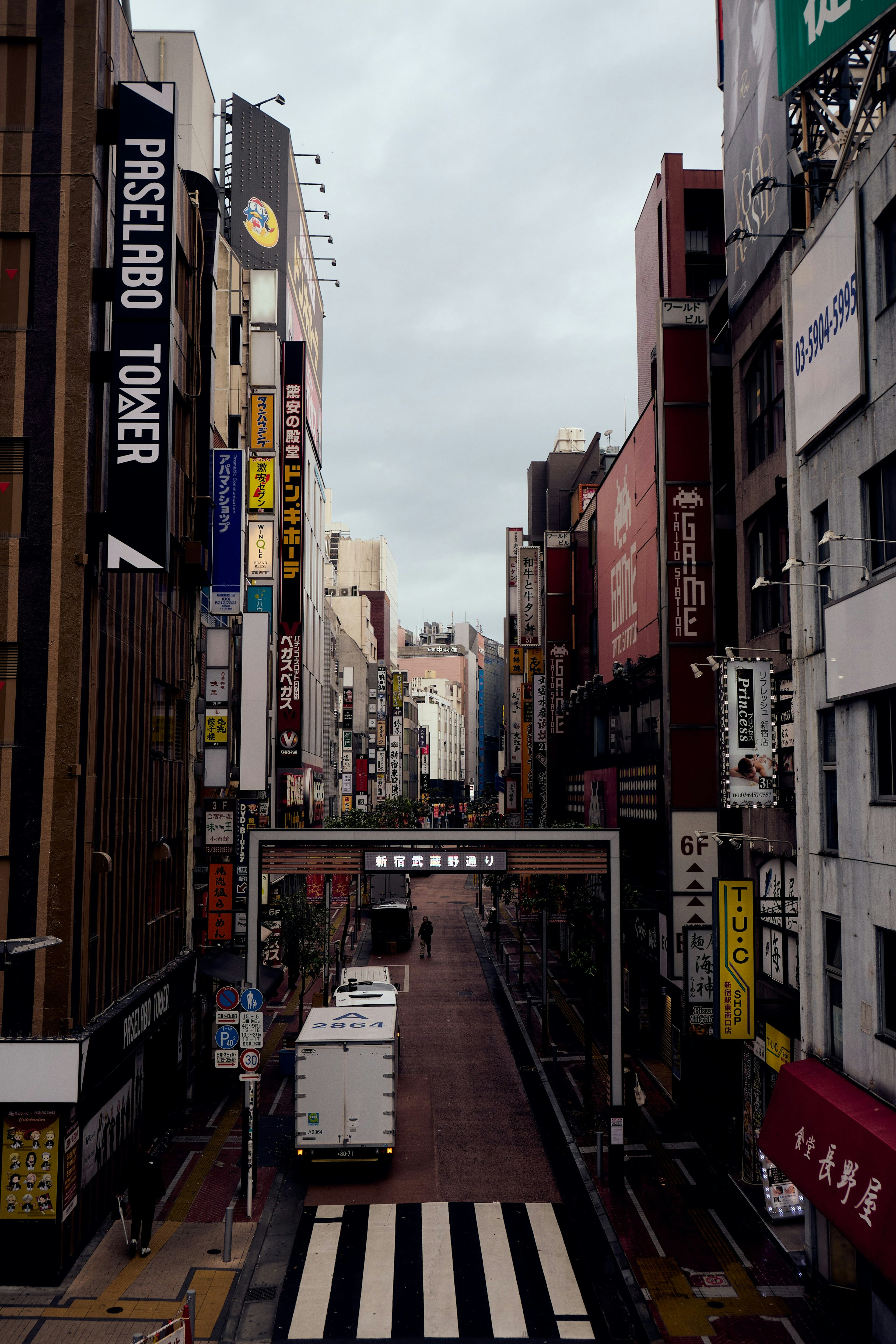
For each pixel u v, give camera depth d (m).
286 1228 18.34
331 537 146.25
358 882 60.19
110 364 18.00
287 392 43.81
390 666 143.88
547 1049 31.42
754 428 23.84
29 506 17.41
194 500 25.95
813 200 19.61
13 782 16.92
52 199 17.92
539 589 63.59
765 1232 18.23
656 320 29.44
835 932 16.41
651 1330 14.59
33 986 16.55
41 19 18.17
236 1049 20.42
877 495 14.87
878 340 14.50
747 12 23.73
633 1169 21.47
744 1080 21.61
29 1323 14.49
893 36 16.38
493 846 21.67
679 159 35.03
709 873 25.89
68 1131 16.22
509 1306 15.38
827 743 16.81
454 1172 21.20
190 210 25.30
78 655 17.17
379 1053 20.62
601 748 40.50
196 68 43.97
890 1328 13.67
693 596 26.66
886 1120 13.40
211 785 27.11
